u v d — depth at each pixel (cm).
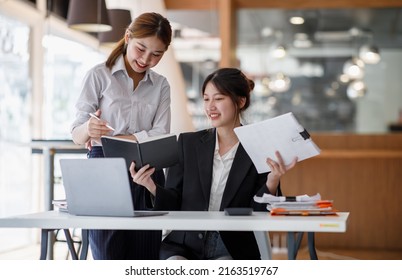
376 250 833
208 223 262
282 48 1143
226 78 337
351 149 859
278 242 854
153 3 838
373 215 848
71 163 293
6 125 757
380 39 1136
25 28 791
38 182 820
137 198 364
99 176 288
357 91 1153
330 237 852
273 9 1005
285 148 309
